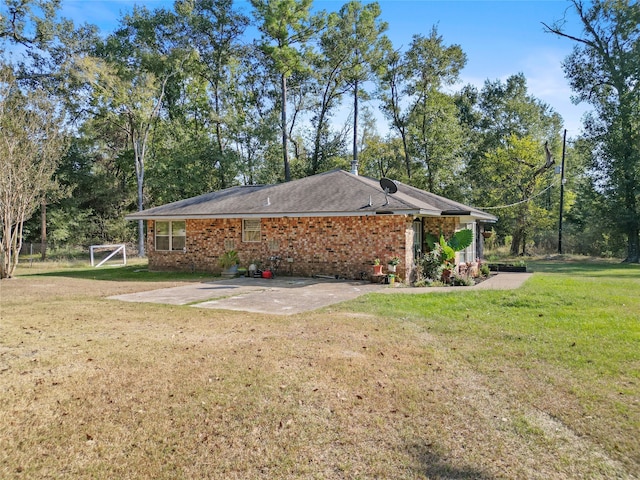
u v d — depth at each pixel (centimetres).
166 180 2895
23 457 319
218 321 750
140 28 2914
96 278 1526
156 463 311
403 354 550
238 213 1526
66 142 1811
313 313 820
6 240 1522
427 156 3014
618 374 472
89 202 3412
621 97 2483
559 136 3675
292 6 2916
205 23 3022
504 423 364
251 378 464
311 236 1474
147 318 781
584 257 2712
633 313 788
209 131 3222
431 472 298
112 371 487
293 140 3525
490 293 1023
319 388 438
